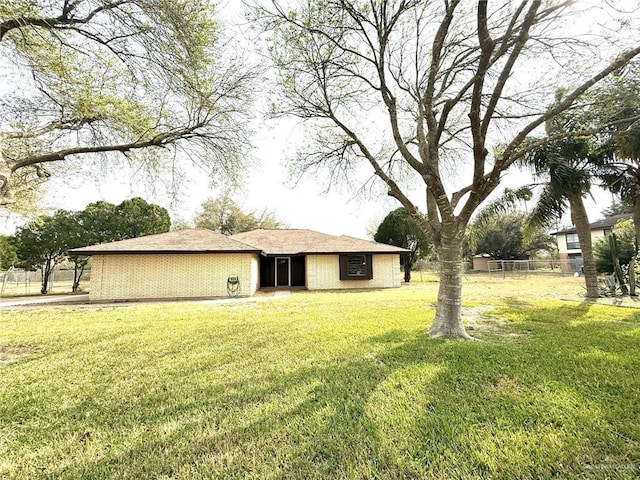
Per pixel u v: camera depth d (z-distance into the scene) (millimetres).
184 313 9250
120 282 13539
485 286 16875
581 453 2227
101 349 5316
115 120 6988
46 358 4848
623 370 3797
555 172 9891
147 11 5051
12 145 6695
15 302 12742
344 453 2322
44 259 18531
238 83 7262
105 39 5520
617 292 11438
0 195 5117
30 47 5520
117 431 2707
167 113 7371
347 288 18250
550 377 3637
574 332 5863
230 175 8609
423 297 12898
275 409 3033
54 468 2221
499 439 2422
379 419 2781
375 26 6164
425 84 7133
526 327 6441
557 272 27609
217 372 4113
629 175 10109
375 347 5117
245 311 9531
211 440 2527
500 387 3414
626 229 14414
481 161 5137
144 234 20422
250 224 35125
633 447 2273
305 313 8914
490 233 33594
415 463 2174
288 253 18828
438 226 6215
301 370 4105
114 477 2119
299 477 2074
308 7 5957
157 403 3232
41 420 2930
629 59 4664
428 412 2893
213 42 5914
